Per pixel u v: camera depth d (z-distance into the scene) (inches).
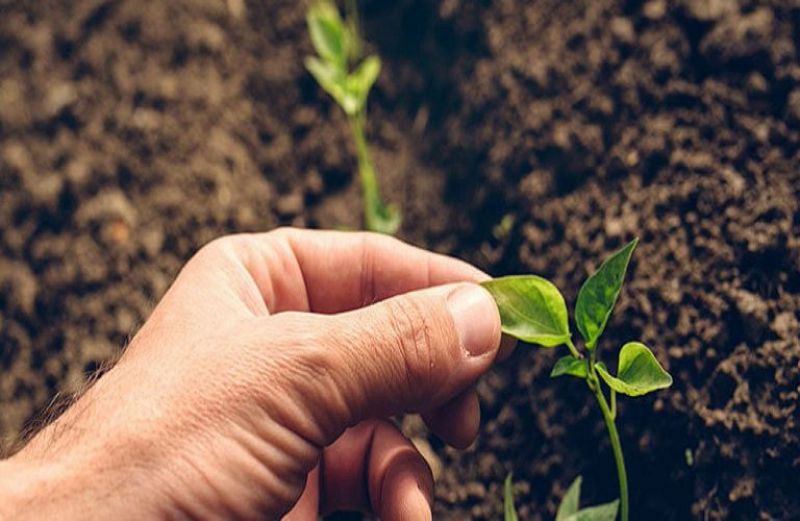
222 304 13.6
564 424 15.9
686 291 15.3
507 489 14.2
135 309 18.1
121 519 12.0
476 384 16.8
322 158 19.1
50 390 17.9
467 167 18.3
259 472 12.4
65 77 19.5
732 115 15.9
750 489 14.2
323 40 18.0
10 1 19.9
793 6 16.0
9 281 18.5
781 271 14.8
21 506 12.0
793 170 15.2
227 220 18.6
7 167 19.1
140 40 19.6
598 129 17.0
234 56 19.6
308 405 12.6
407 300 13.0
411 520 14.0
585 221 16.7
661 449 15.0
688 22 16.7
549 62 17.7
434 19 19.4
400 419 17.1
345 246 14.9
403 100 19.3
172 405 12.4
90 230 18.5
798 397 14.1
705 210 15.6
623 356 13.1
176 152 18.9
